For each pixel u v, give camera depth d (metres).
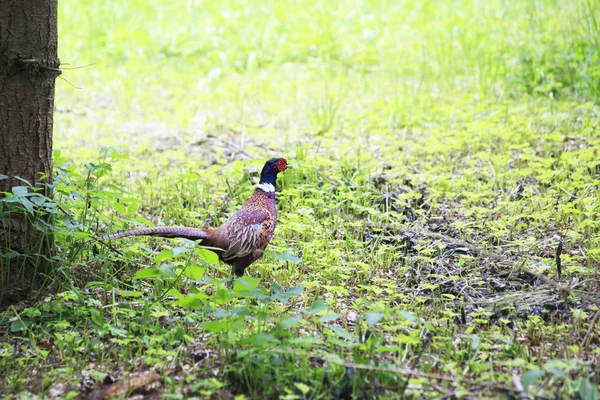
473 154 14.25
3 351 7.67
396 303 8.93
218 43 23.52
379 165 13.60
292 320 7.00
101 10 25.16
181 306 8.24
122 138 16.12
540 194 11.98
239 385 6.96
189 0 25.66
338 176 12.63
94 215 10.02
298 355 7.16
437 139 14.74
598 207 11.00
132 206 9.30
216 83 20.30
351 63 21.73
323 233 10.82
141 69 21.77
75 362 7.47
